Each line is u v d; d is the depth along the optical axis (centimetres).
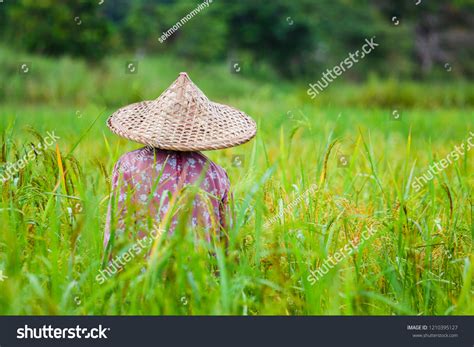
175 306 322
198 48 3475
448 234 402
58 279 325
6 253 358
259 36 3903
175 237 319
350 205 411
